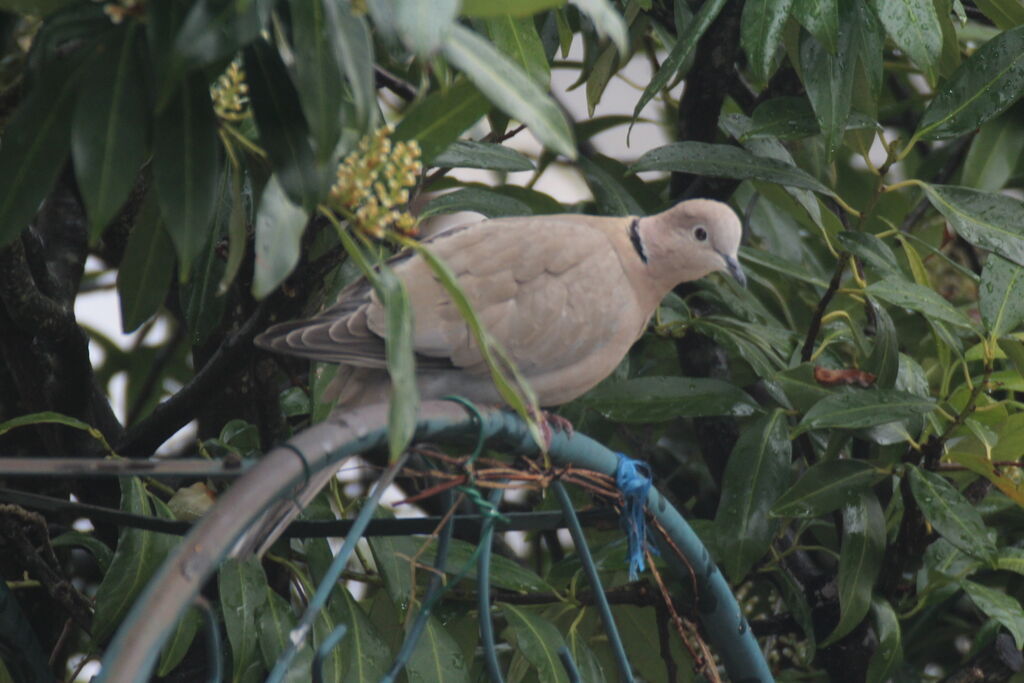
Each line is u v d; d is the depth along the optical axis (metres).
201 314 6.39
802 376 7.15
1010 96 6.73
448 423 4.44
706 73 7.95
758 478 6.91
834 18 5.89
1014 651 7.27
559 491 5.11
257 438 7.13
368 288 5.23
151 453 7.00
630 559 5.11
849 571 6.82
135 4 3.48
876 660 6.94
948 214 6.67
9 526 6.53
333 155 3.57
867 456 7.77
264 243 3.55
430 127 4.10
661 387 7.26
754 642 5.91
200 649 7.17
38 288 6.72
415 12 2.97
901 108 9.91
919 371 7.45
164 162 3.54
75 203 7.86
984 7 7.48
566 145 3.40
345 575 7.01
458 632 6.98
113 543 7.35
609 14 3.30
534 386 5.56
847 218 8.60
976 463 6.63
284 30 3.54
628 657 7.62
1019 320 6.62
